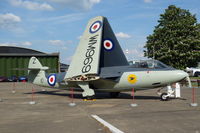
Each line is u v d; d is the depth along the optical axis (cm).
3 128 675
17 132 625
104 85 1445
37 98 1520
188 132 594
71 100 1395
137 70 1368
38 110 1014
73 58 1457
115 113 903
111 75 1387
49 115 885
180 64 3338
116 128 641
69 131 626
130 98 1482
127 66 1437
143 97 1530
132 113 897
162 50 3375
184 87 2556
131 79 1350
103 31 1534
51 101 1349
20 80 4091
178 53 3256
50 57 4269
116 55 1520
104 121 742
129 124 694
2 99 1462
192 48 3384
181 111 932
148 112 916
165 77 1282
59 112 954
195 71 4912
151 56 3534
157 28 3569
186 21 3375
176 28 3366
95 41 1380
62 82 1570
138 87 1362
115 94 1531
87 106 1122
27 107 1109
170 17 3506
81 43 1460
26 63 4234
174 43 3350
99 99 1445
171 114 862
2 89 2348
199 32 3397
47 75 1728
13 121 775
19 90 2208
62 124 716
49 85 1700
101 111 962
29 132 623
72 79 1411
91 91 1393
